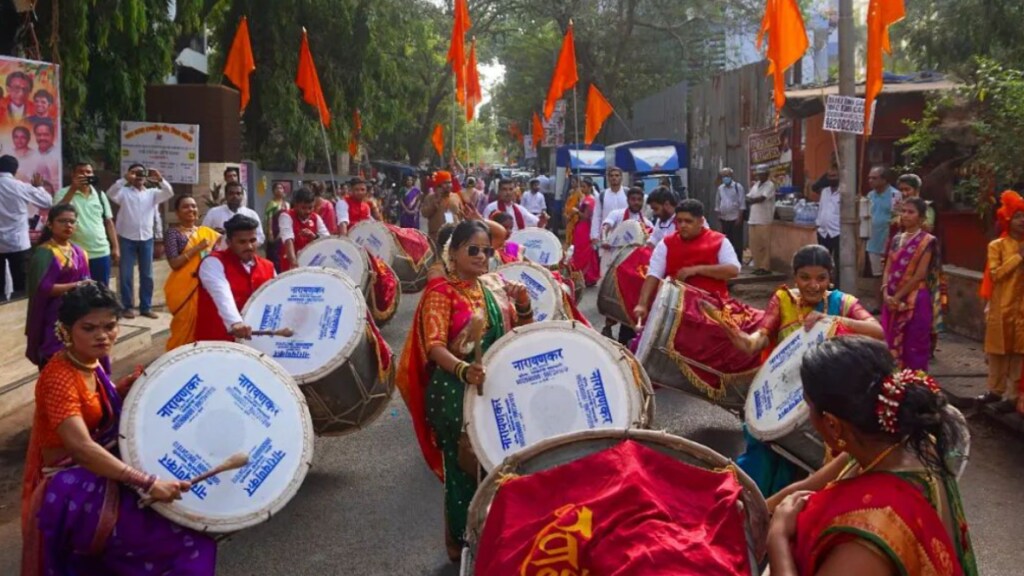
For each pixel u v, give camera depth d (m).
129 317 11.40
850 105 9.19
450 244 4.69
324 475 6.25
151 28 14.20
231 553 4.98
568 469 2.68
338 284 5.98
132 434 3.71
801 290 4.89
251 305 5.96
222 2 17.66
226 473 3.80
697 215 6.72
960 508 2.15
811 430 4.15
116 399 3.84
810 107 15.10
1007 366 7.12
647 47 36.94
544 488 2.66
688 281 6.73
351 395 5.77
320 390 5.64
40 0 12.24
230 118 16.73
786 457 4.35
